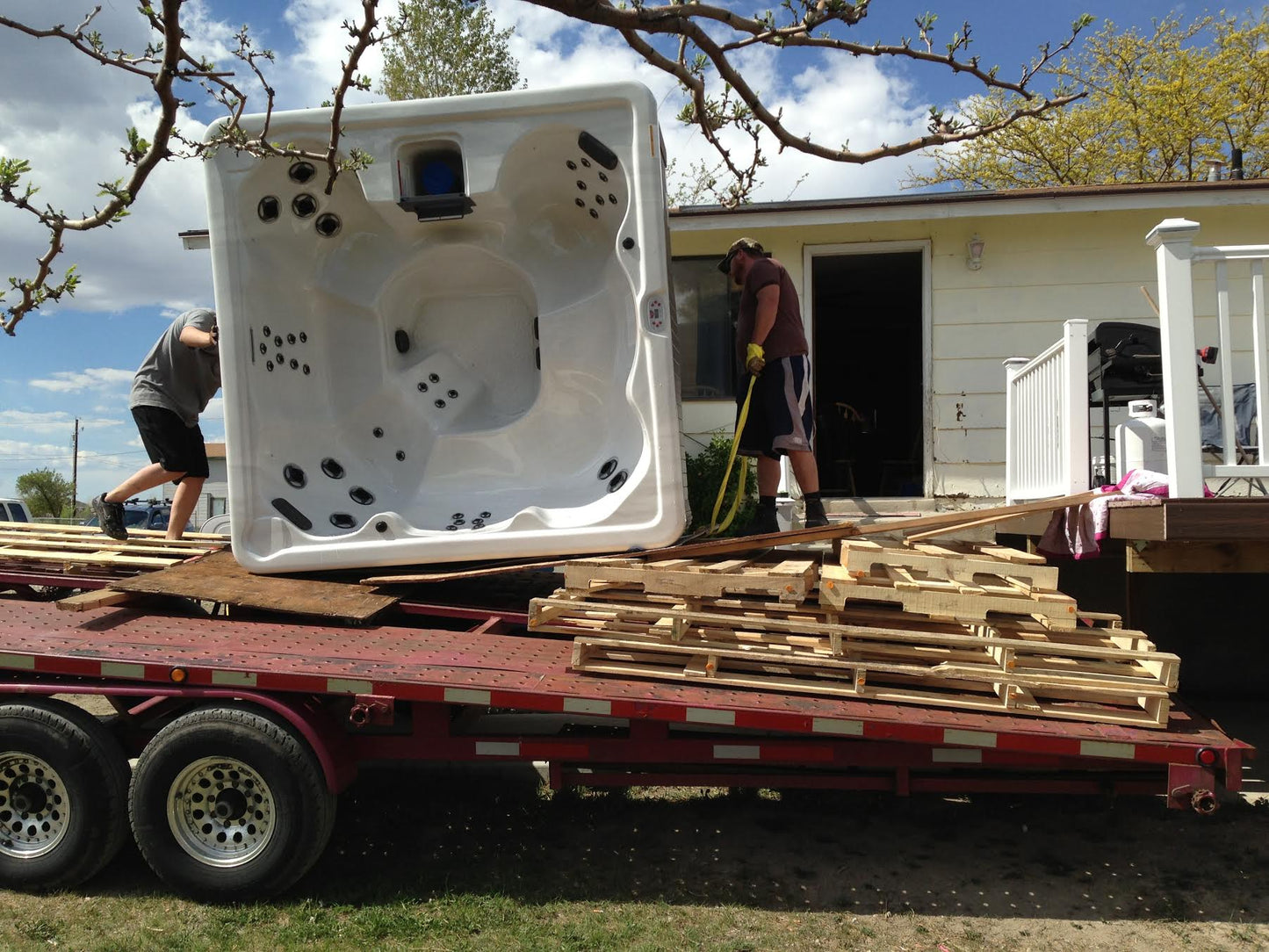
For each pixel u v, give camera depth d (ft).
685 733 11.80
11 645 11.75
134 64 7.03
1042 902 11.17
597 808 14.11
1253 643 19.26
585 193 13.52
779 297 15.57
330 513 13.89
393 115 12.96
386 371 14.29
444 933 10.40
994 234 24.26
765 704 10.64
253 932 10.56
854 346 42.34
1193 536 11.73
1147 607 19.42
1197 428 12.22
